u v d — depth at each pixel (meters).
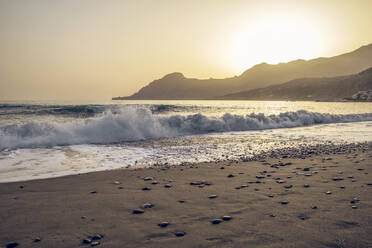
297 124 17.44
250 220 2.90
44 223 2.91
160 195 3.92
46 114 19.92
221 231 2.64
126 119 11.63
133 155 7.66
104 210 3.30
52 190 4.25
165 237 2.53
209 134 12.91
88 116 18.92
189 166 6.16
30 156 7.35
